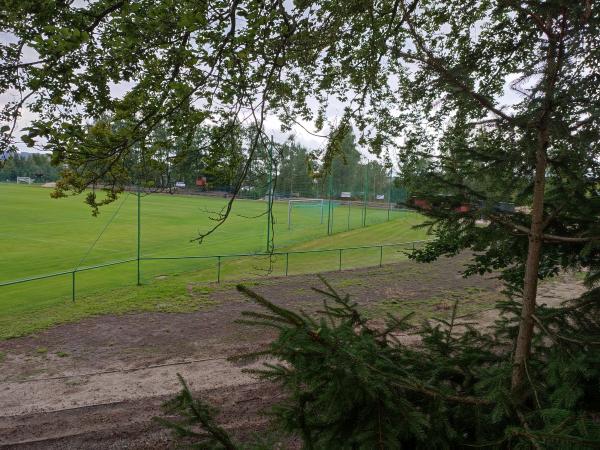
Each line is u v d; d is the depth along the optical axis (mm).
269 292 16672
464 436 2744
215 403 8438
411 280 18656
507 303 3949
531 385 2783
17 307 14430
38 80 5305
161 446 7133
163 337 12125
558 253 3590
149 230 34000
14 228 32094
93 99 6043
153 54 6312
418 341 10781
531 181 3256
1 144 5023
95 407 8406
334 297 3846
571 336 2861
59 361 10555
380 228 36656
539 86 2465
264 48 6473
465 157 3158
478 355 3572
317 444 2639
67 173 5258
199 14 4766
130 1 5852
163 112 5996
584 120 2496
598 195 3098
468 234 3406
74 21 5746
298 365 2418
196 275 19547
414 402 2863
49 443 7258
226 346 11477
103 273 19531
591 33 2238
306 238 31625
